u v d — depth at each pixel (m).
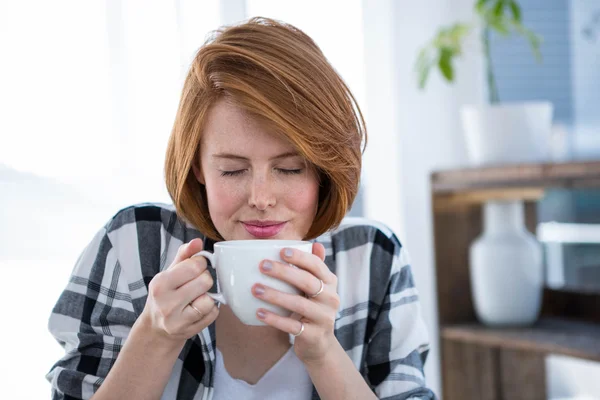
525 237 1.90
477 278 1.92
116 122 1.84
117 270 1.13
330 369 0.91
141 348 0.89
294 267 0.82
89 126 1.81
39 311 1.77
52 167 1.78
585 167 1.59
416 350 1.15
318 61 0.92
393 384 1.09
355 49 2.34
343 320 1.15
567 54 2.10
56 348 1.79
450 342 1.97
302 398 1.05
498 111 1.83
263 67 0.88
